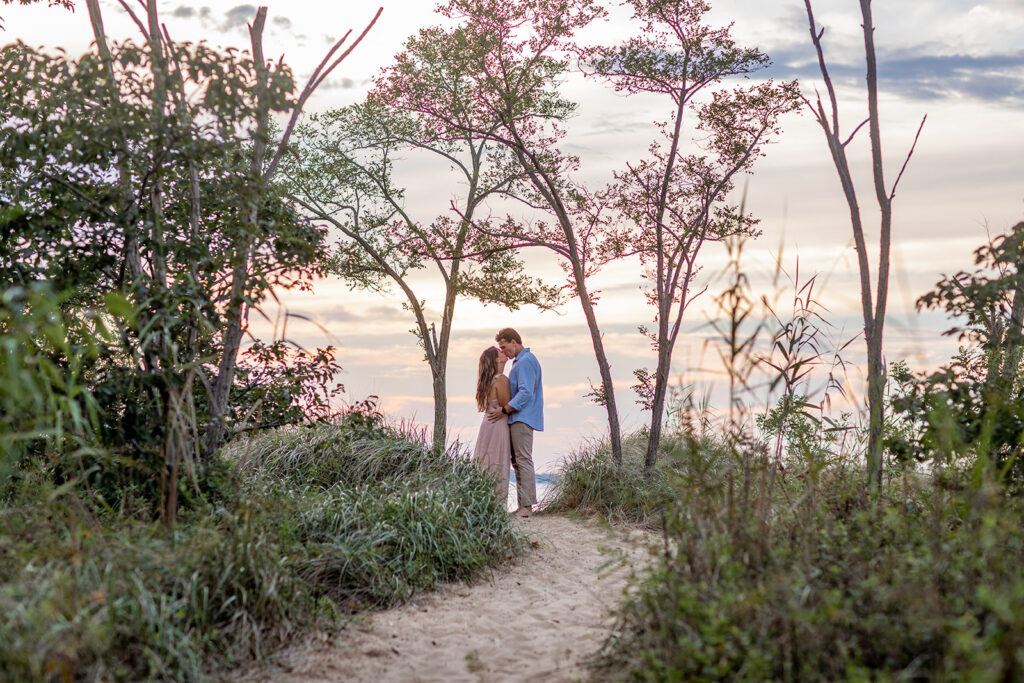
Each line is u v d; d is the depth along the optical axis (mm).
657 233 9406
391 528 6043
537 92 10180
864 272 6008
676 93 9406
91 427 5465
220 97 5508
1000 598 2867
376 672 4273
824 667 3168
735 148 9250
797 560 3832
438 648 4680
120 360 5727
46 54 5570
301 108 6160
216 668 4051
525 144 10234
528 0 9258
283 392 6305
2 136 5633
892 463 6312
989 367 5980
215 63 5512
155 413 5602
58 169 5887
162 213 6141
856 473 5867
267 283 5664
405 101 10258
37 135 5551
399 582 5566
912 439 5648
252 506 5320
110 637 3658
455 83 10086
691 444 4520
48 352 5465
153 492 5449
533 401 8891
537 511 8992
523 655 4555
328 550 5559
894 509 4477
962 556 3666
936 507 4398
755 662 3066
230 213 6277
